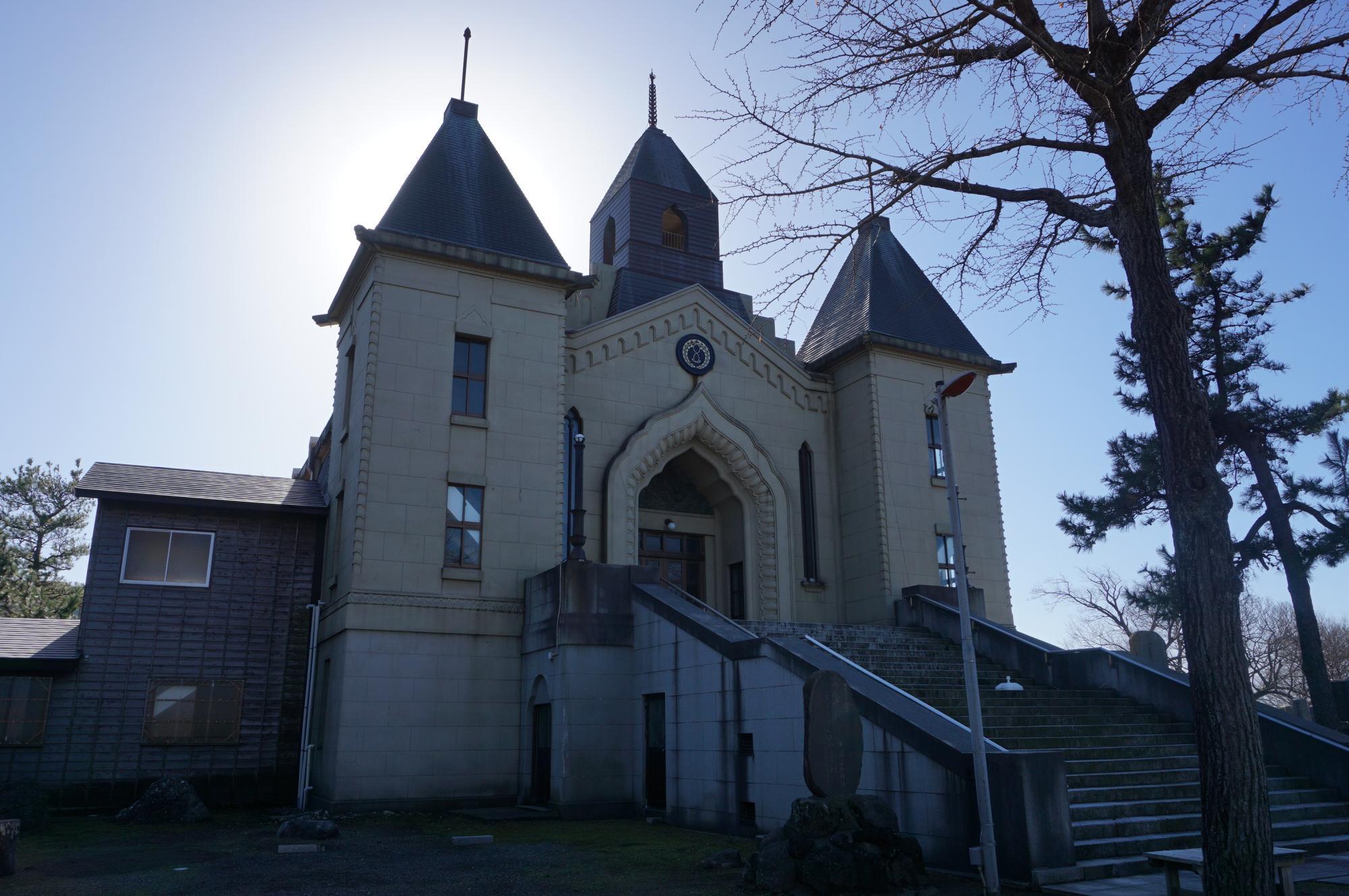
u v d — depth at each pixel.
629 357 25.69
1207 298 27.88
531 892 10.50
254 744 22.31
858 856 10.16
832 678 11.62
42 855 13.93
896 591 25.52
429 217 22.53
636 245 28.95
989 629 21.92
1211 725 7.89
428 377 21.55
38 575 45.00
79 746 21.03
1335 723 24.91
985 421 28.72
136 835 16.34
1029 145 9.75
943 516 26.98
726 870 11.62
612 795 18.25
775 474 26.62
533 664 20.34
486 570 21.09
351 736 18.95
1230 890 7.54
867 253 29.89
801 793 13.45
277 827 17.55
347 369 24.23
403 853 13.64
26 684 21.06
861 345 27.06
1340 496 25.83
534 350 23.00
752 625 21.03
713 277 30.06
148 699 21.73
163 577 22.53
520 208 24.22
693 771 16.38
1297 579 25.94
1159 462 27.47
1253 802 7.62
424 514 20.73
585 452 24.42
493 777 20.03
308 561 23.86
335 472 23.69
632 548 24.20
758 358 27.61
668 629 17.78
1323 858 12.76
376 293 21.53
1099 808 13.05
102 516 22.33
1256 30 8.87
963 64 9.48
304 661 23.14
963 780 11.34
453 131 24.81
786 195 10.17
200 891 10.73
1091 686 19.45
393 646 19.80
